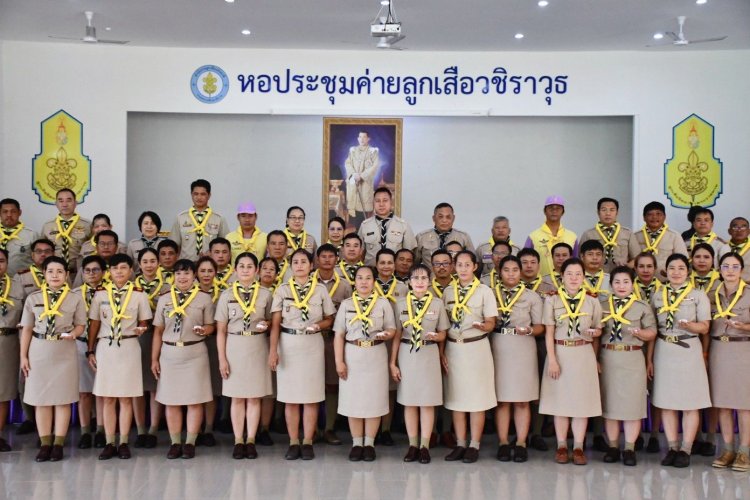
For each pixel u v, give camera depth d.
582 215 9.96
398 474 5.08
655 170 9.29
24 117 9.09
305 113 9.39
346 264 6.25
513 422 6.42
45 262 5.43
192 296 5.48
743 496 4.66
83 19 8.20
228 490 4.70
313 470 5.16
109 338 5.38
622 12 7.86
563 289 5.43
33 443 5.79
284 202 9.98
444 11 7.87
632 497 4.63
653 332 5.30
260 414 5.75
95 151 9.18
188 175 9.91
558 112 9.35
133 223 9.87
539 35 8.67
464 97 9.38
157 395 5.48
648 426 6.26
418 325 5.34
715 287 5.70
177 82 9.27
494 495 4.66
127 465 5.23
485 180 9.99
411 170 9.95
